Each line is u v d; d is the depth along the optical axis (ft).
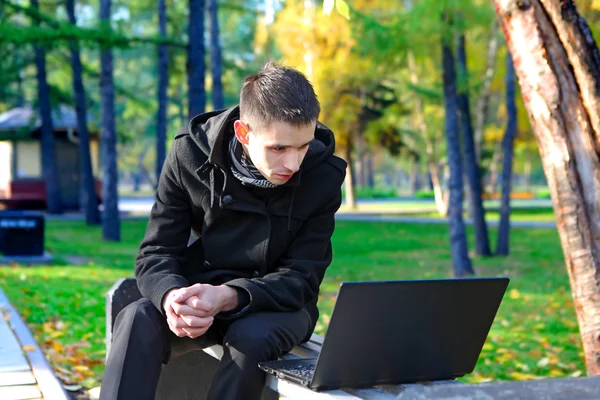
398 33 37.01
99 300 27.89
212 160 8.11
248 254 8.51
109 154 59.93
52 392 12.61
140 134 192.34
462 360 7.61
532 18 10.96
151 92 179.42
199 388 10.82
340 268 45.98
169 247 8.74
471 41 65.26
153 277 8.13
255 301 7.85
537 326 25.85
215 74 53.36
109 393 7.45
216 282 8.70
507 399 5.43
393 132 101.71
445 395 5.50
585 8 40.24
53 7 72.18
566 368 19.63
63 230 68.90
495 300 7.47
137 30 159.84
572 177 10.84
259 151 7.65
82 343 19.86
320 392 6.83
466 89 44.70
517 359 20.95
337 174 8.59
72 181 97.04
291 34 80.28
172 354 8.40
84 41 43.37
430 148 104.47
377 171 319.27
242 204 8.36
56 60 85.46
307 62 81.15
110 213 59.62
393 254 55.36
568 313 29.37
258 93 7.56
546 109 10.95
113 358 7.61
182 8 88.28
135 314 7.77
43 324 22.57
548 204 136.67
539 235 71.31
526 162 160.15
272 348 7.68
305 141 7.57
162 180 8.80
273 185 8.12
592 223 10.76
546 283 39.17
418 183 247.50
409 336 7.05
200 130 8.46
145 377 7.55
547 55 10.89
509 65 52.95
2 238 40.34
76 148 96.89
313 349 8.64
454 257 43.37
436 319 7.16
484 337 7.64
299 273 8.38
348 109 90.53
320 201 8.50
